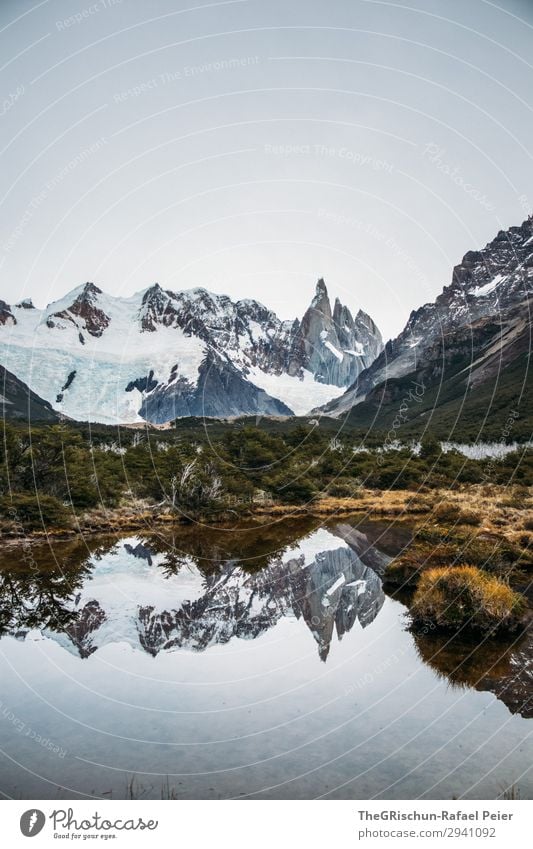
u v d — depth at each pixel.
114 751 9.00
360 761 8.63
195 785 8.02
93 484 36.19
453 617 14.48
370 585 19.52
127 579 20.48
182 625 15.58
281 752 8.91
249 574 21.42
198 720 10.12
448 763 8.52
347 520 35.25
